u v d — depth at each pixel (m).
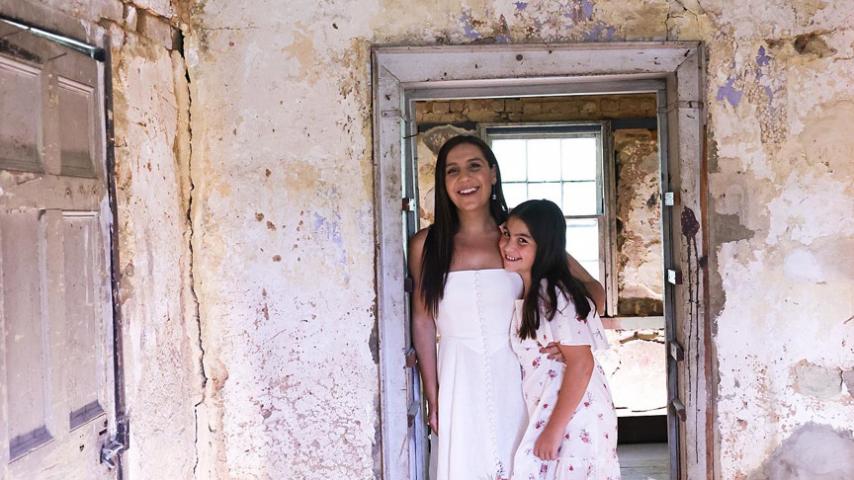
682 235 2.50
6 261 1.52
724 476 2.51
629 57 2.46
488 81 2.55
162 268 2.29
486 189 2.46
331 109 2.48
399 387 2.53
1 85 1.52
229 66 2.49
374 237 2.49
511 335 2.40
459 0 2.46
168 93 2.36
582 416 2.25
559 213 2.30
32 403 1.60
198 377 2.52
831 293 2.48
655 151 4.82
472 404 2.40
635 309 4.84
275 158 2.50
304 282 2.52
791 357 2.50
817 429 2.50
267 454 2.55
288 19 2.47
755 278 2.49
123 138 2.05
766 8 2.45
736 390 2.51
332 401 2.53
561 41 2.46
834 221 2.47
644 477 3.74
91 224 1.87
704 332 2.49
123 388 2.00
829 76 2.46
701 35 2.46
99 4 1.94
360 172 2.49
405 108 2.70
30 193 1.60
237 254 2.52
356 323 2.51
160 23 2.31
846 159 2.46
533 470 2.28
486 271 2.43
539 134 4.91
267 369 2.54
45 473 1.63
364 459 2.54
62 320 1.72
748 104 2.47
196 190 2.50
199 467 2.52
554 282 2.23
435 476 2.71
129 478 2.04
